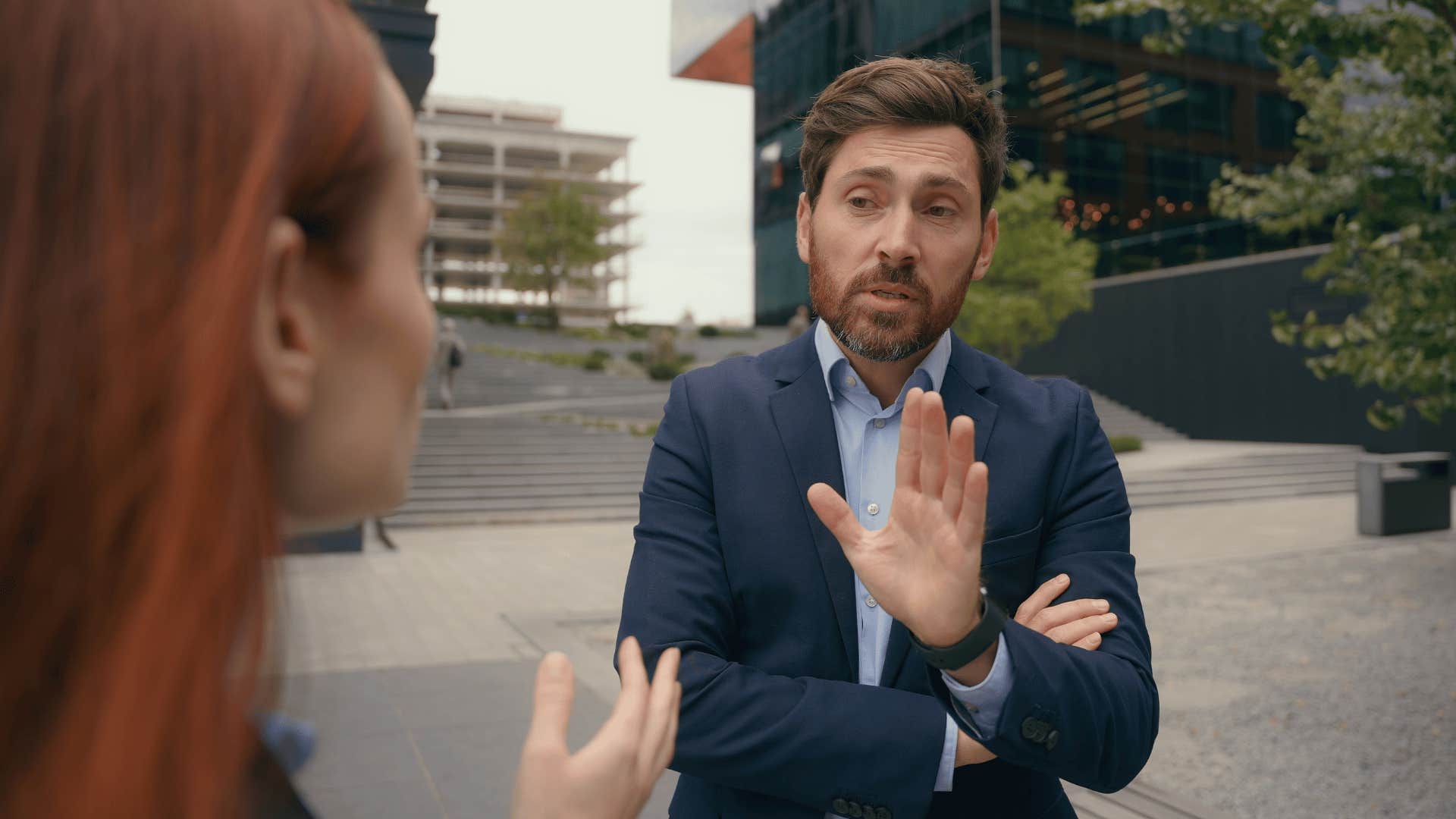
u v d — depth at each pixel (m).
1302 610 7.51
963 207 1.24
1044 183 27.98
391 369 0.37
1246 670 5.79
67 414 0.27
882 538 0.86
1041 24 28.30
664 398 22.81
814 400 1.38
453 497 13.43
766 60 41.50
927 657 0.91
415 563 9.46
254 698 0.30
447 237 79.56
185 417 0.28
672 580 1.31
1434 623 6.92
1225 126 29.94
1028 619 1.19
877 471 1.34
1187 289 24.95
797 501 1.32
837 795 1.14
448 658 5.60
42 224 0.28
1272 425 22.80
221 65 0.31
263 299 0.31
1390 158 6.77
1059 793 1.29
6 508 0.27
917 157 1.21
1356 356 6.81
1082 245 23.72
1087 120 28.53
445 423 16.80
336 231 0.35
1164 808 3.66
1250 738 4.61
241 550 0.29
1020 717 0.99
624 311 84.38
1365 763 4.27
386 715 4.40
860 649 1.28
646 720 0.49
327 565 9.16
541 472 14.70
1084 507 1.32
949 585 0.84
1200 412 24.58
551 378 24.23
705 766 1.18
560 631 6.43
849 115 1.22
